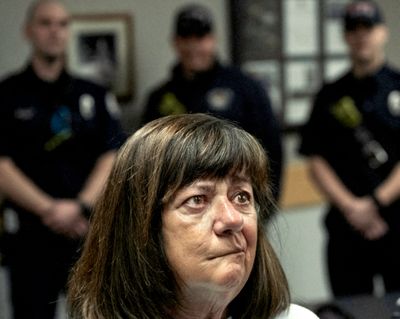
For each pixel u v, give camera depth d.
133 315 0.98
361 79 2.91
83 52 3.24
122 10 3.29
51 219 2.70
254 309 1.07
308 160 3.12
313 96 3.68
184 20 2.87
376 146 2.86
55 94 2.78
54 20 2.72
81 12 3.23
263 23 3.53
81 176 2.79
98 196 1.05
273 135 2.93
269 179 1.03
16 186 2.68
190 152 0.93
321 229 3.71
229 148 0.94
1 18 3.15
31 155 2.73
